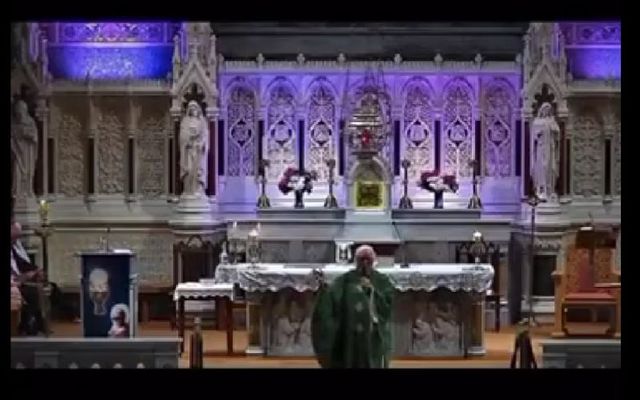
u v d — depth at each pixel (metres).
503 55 23.98
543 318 23.08
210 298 19.88
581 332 21.53
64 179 23.89
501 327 22.88
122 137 23.89
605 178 23.86
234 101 23.91
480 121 23.77
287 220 23.00
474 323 19.55
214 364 18.83
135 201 23.89
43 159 23.66
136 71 23.92
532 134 23.27
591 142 23.88
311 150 23.86
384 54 23.95
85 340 16.08
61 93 23.73
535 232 23.11
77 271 23.84
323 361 16.36
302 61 23.55
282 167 23.91
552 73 23.19
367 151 22.62
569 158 23.77
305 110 23.78
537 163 23.17
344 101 23.67
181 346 19.56
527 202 22.39
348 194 22.78
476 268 19.41
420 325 19.50
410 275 19.17
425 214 23.12
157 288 22.55
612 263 22.83
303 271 19.22
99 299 17.80
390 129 23.66
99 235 23.86
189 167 23.19
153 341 16.08
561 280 20.84
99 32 23.91
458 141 23.89
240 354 19.83
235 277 20.14
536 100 23.34
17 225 21.19
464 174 23.84
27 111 23.38
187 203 23.23
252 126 23.91
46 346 16.05
